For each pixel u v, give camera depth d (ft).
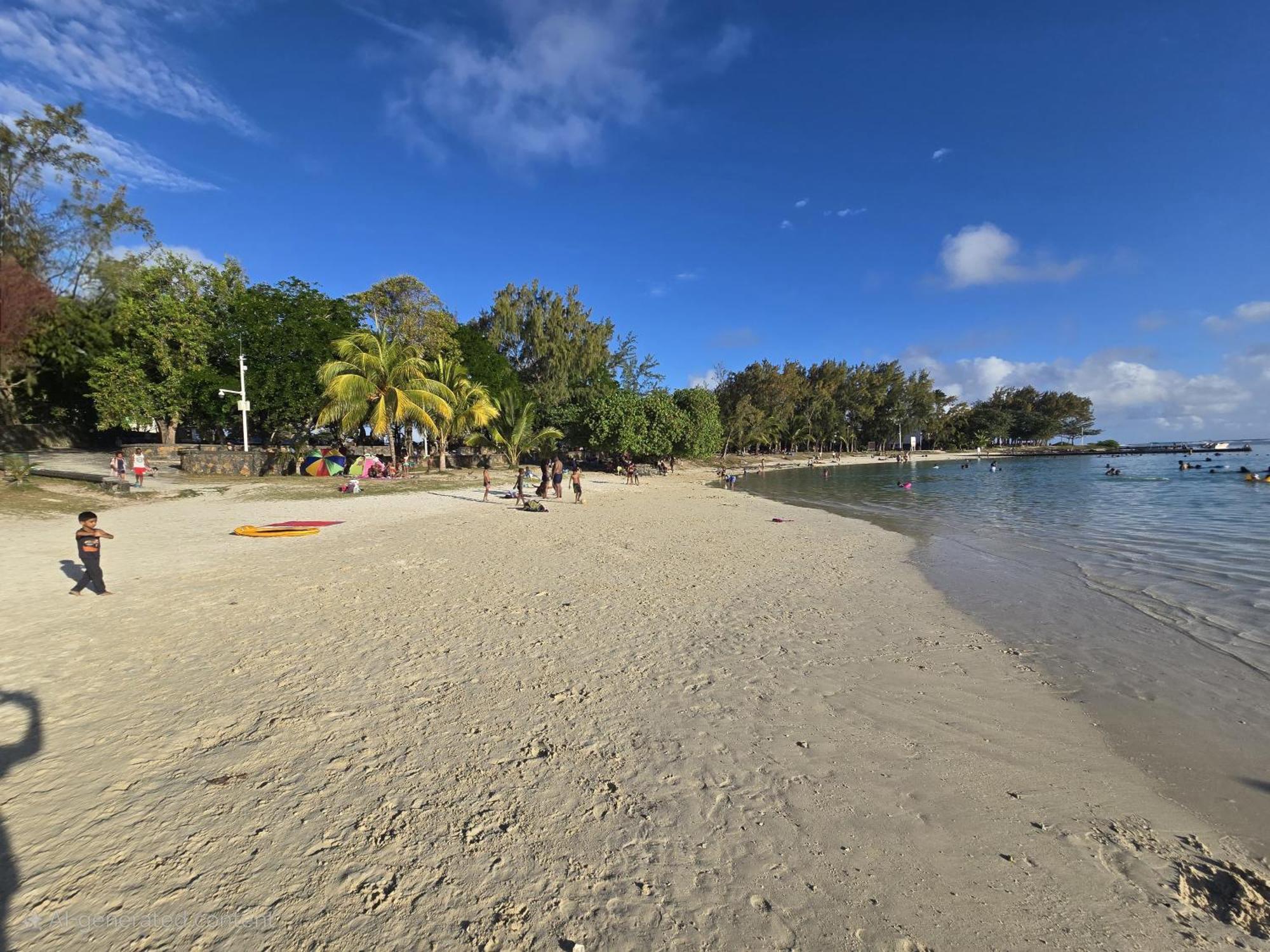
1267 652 21.54
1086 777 13.28
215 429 121.39
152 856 9.83
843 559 40.42
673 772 12.94
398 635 21.65
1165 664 20.25
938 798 12.28
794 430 286.25
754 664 19.62
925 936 8.74
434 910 8.90
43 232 62.59
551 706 16.07
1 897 8.83
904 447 369.91
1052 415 410.72
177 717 14.80
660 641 21.80
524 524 54.49
